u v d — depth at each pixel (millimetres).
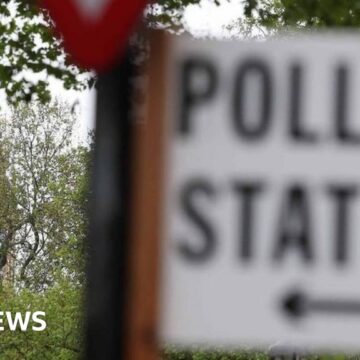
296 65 5762
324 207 5680
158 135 5582
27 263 158750
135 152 5535
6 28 36031
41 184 162250
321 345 5629
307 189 5691
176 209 5578
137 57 5574
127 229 5461
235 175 5668
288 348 5605
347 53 5766
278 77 5750
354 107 5742
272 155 5691
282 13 34594
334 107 5746
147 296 5445
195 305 5535
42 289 157375
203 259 5578
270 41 5762
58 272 110000
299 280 5633
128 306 5402
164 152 5590
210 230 5605
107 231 5426
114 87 5496
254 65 5758
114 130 5488
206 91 5695
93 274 5406
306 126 5734
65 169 159500
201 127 5672
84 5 5473
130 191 5496
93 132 5527
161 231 5527
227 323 5559
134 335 5395
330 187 5688
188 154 5637
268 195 5676
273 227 5660
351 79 5758
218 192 5645
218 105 5699
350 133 5719
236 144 5691
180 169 5621
